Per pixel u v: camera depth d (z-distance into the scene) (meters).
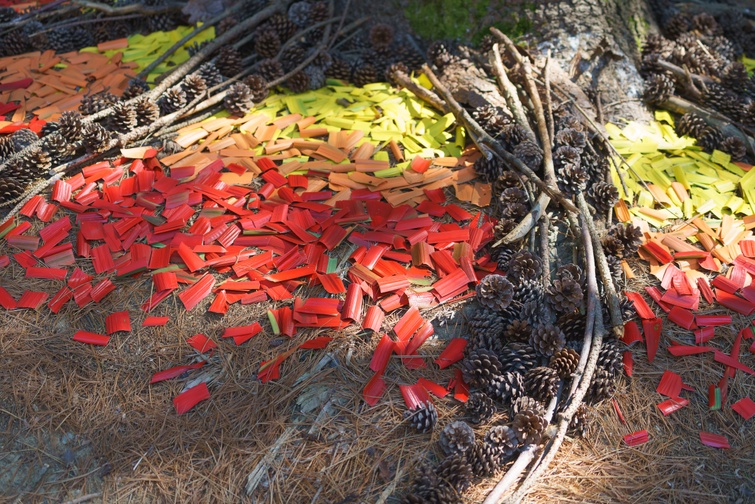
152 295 1.93
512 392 1.81
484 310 1.92
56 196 2.09
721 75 2.46
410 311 1.91
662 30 2.64
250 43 2.54
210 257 1.98
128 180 2.13
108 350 1.86
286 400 1.80
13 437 1.75
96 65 2.49
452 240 2.03
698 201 2.16
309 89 2.42
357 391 1.82
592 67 2.38
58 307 1.90
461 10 2.44
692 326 1.93
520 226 1.96
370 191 2.11
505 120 2.21
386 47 2.45
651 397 1.84
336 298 1.93
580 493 1.72
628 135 2.29
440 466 1.72
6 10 2.64
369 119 2.31
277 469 1.73
